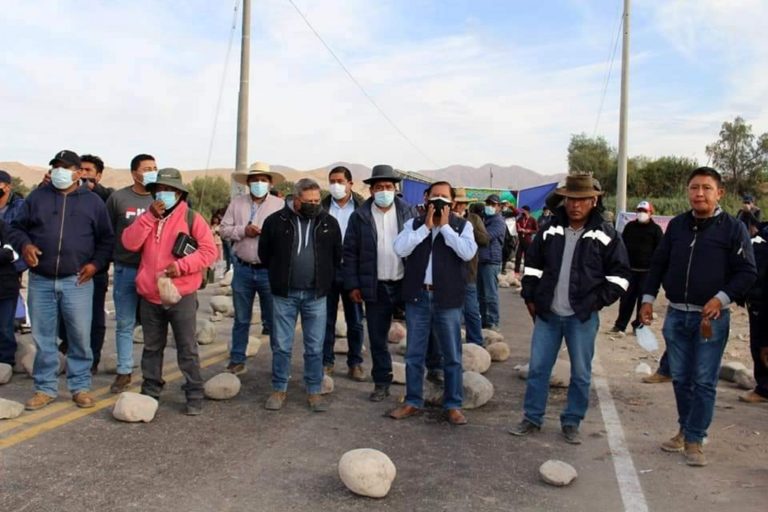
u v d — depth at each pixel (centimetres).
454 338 574
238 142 1466
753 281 481
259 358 805
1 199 698
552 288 534
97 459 473
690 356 513
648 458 508
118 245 633
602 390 701
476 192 2619
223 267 2014
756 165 4072
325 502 420
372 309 629
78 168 570
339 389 678
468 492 441
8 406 545
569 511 416
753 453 523
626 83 1895
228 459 483
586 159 4756
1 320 679
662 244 530
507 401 656
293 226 594
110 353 798
